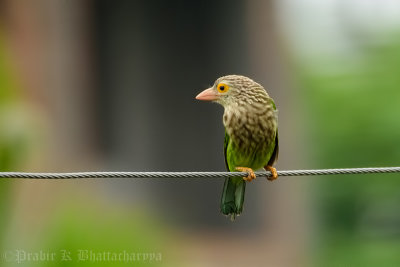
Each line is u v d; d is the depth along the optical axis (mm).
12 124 11711
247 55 19500
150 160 20078
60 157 17891
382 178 22984
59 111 17984
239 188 8672
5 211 11484
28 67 16969
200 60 19734
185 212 20469
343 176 23141
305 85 24047
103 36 19125
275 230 20766
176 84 19984
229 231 20734
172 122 20141
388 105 23844
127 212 15180
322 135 23922
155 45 19672
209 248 19844
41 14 17328
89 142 18922
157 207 20062
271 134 8656
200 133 20297
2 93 13297
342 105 24344
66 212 13188
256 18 19453
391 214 22750
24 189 12148
